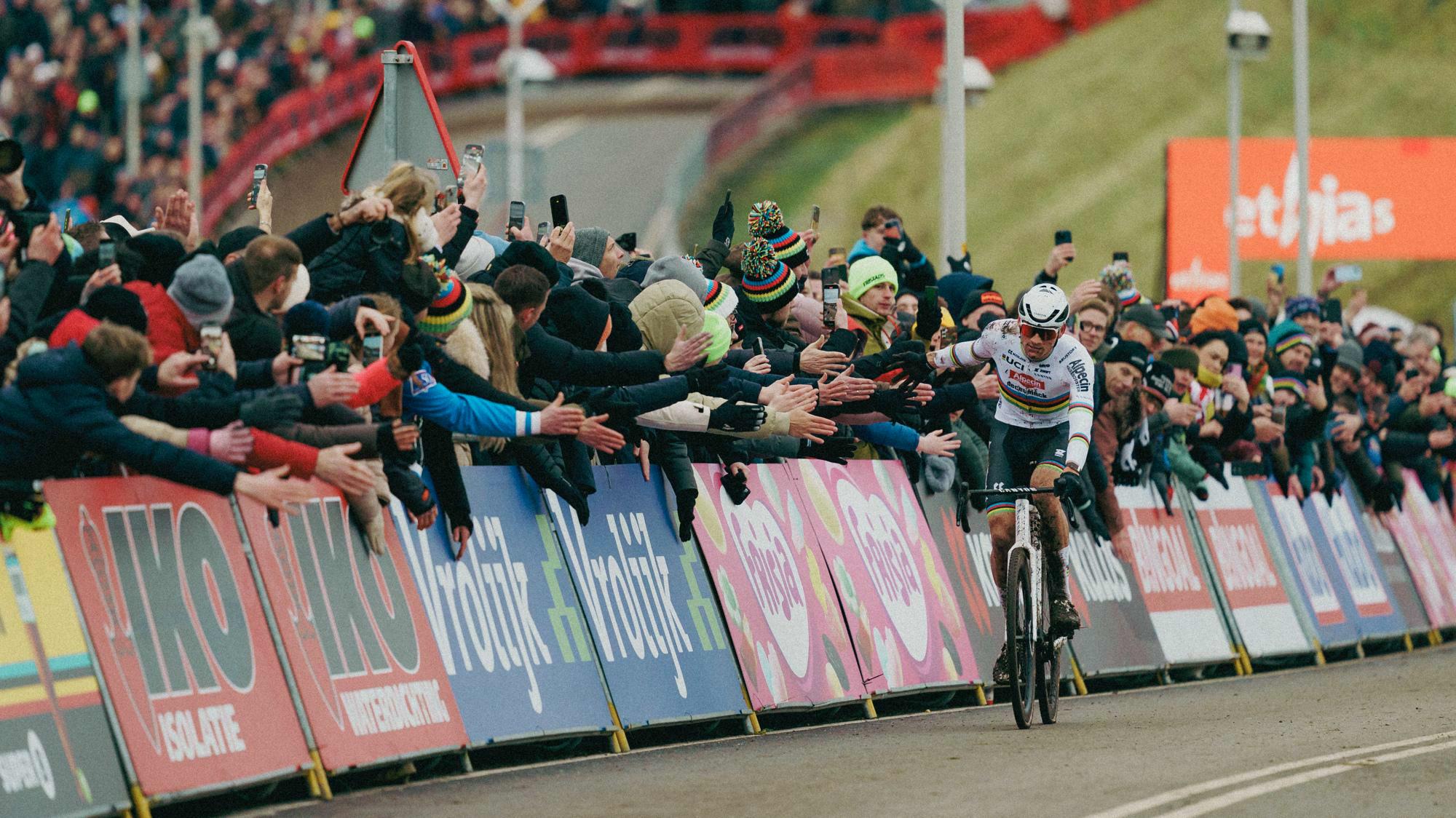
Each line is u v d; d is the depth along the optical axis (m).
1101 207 132.25
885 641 29.34
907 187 137.38
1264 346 40.94
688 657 25.58
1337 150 86.12
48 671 17.19
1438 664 39.34
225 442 18.62
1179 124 135.50
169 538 18.92
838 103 145.50
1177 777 20.08
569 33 155.62
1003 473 26.81
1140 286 128.00
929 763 21.44
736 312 28.98
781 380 26.41
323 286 22.14
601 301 24.39
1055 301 25.45
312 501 20.89
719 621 26.44
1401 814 18.02
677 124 142.75
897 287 31.45
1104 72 141.00
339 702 20.23
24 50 106.81
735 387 26.17
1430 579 50.59
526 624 23.33
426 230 22.66
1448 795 19.09
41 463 17.73
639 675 24.67
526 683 22.97
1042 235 131.75
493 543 23.36
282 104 117.88
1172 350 36.41
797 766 21.52
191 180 94.81
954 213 37.47
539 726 22.78
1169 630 36.50
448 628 22.22
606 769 21.94
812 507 29.11
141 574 18.47
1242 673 38.84
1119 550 35.09
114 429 17.75
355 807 18.89
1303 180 63.94
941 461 32.41
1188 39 140.50
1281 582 41.84
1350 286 116.25
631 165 134.25
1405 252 86.19
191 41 96.38
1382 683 34.22
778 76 144.88
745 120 141.50
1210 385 38.81
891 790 19.36
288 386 20.12
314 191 115.81
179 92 108.50
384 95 27.55
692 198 130.12
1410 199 86.06
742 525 27.52
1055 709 26.58
